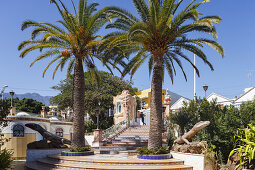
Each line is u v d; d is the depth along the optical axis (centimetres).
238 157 1116
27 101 5947
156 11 1361
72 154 1565
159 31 1411
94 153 1750
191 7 1419
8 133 2162
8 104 1310
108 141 2052
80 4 1589
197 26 1439
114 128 2350
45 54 1730
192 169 1244
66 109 4212
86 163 1337
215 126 1666
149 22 1425
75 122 1636
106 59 1803
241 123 1572
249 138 973
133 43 1570
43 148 1766
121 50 1680
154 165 1246
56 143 1855
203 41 1485
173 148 1488
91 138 2358
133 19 1545
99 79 1989
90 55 1828
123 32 1579
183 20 1427
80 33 1603
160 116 1448
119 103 2811
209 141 1633
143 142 1961
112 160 1308
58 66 1947
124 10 1522
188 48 1566
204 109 1858
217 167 1304
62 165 1320
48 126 2505
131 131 2300
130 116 2673
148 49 1546
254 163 941
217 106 1864
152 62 1969
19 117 2227
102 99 3356
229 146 1638
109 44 1492
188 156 1289
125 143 2009
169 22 1278
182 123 1855
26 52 1698
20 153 2189
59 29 1647
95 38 1688
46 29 1611
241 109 1683
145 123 3303
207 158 1260
